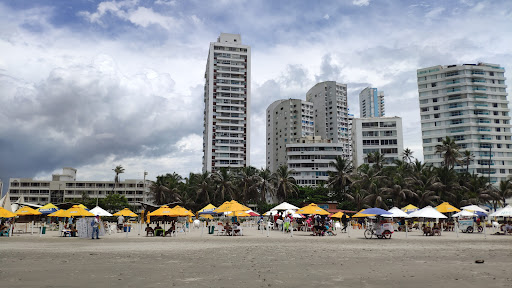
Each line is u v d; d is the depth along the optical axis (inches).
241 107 5969.5
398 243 1012.5
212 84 5910.4
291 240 1121.4
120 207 4178.2
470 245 949.2
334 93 7209.6
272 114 7071.9
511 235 1403.8
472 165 4458.7
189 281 428.5
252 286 400.8
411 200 3164.4
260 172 3939.5
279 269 521.3
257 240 1120.2
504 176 4461.1
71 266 545.6
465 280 435.5
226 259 636.7
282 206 1706.4
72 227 1326.3
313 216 1806.1
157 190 3976.4
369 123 5019.7
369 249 831.7
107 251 770.8
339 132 7101.4
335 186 3718.0
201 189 3865.7
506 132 4596.5
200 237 1268.5
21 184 5364.2
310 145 5201.8
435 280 435.5
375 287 395.5
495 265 564.7
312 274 478.6
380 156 3900.1
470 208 1705.2
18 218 1999.3
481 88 4692.4
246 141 5900.6
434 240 1133.7
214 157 5757.9
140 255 695.7
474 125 4569.4
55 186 5398.6
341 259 641.0
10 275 465.4
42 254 707.4
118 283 415.2
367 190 3314.5
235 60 6033.5
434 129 4763.8
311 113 6870.1
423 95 4891.7
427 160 4734.3
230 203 1419.8
